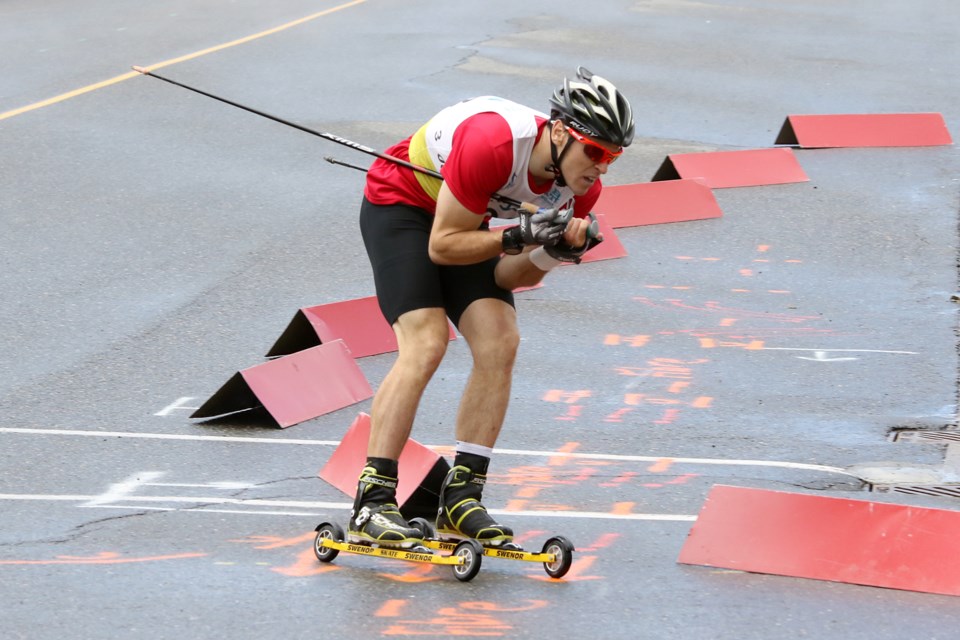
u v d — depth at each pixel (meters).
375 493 15.52
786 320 27.28
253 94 46.56
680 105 46.97
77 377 23.41
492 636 13.87
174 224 32.91
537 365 24.39
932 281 29.84
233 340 25.58
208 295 28.11
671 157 37.31
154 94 46.09
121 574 15.48
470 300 15.69
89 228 32.44
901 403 22.75
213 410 21.64
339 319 24.91
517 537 16.88
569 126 14.40
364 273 29.84
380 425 15.54
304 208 34.56
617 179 37.72
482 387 15.70
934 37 61.28
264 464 19.80
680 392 23.14
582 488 18.83
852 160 40.22
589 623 14.23
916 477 19.47
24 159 38.06
